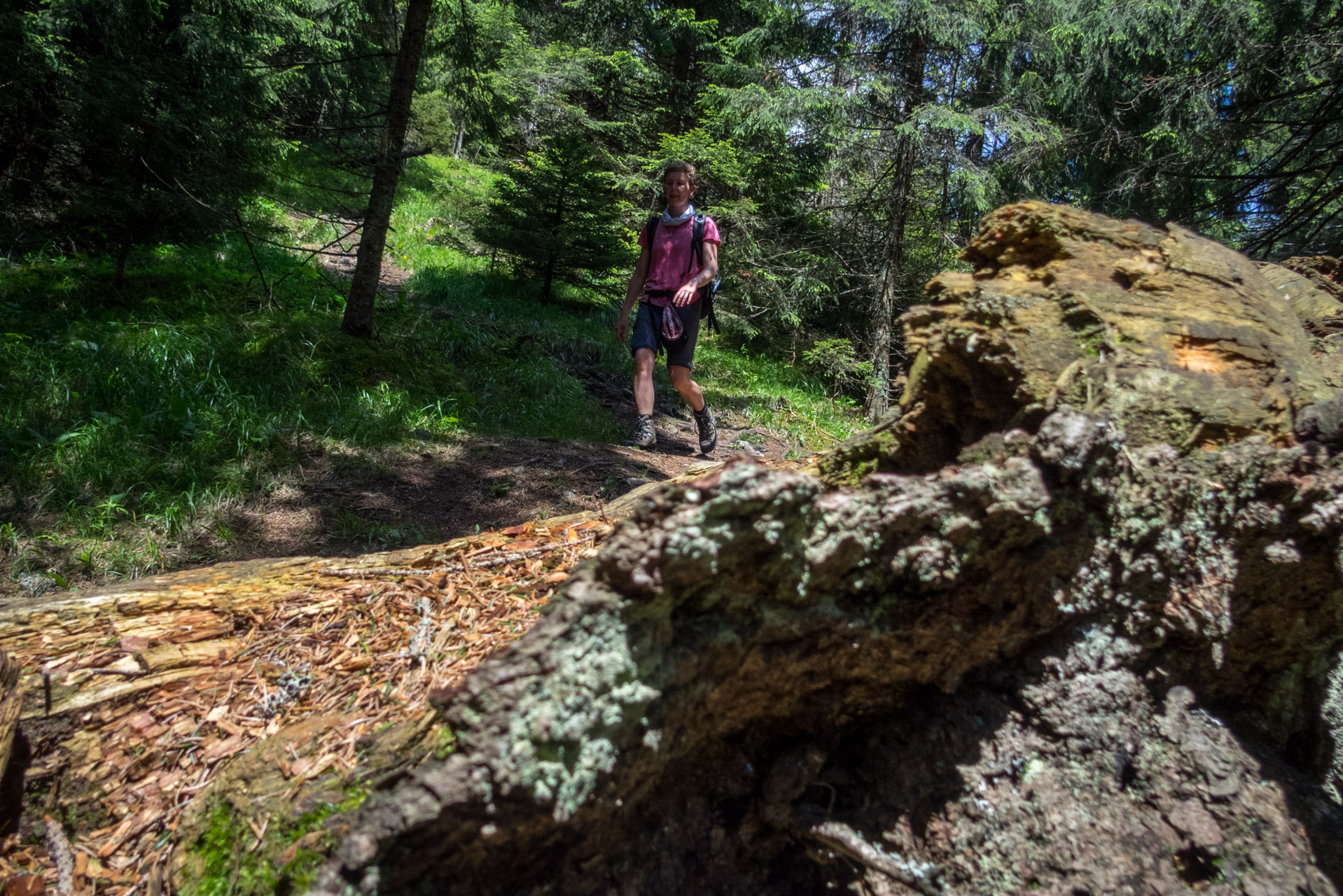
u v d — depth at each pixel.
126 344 5.53
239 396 5.26
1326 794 1.46
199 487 4.34
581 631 1.02
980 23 9.11
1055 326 1.58
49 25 6.45
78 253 7.15
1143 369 1.50
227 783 1.46
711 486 1.04
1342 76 6.91
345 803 1.33
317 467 4.82
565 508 4.57
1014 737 1.30
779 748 1.36
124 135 6.24
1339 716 1.53
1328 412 1.51
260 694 1.75
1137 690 1.36
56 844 1.45
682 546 1.00
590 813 1.08
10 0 6.44
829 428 8.20
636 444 5.08
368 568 2.28
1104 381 1.45
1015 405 1.51
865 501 1.15
